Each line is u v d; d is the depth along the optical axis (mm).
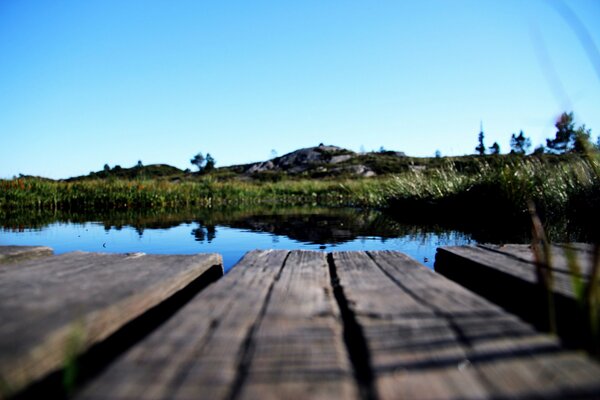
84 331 1208
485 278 2143
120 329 1436
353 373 968
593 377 892
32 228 6520
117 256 2455
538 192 6008
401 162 48531
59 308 1347
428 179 10047
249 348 1075
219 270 2678
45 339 1073
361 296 1579
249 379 915
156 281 1776
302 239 4996
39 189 12523
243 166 65688
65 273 1950
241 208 12008
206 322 1278
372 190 14594
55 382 1094
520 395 832
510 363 960
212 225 6875
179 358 1012
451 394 845
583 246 2615
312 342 1118
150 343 1104
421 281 1849
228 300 1543
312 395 856
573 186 5578
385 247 4273
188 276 2082
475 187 7340
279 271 2129
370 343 1091
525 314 1759
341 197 17703
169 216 8945
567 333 1464
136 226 6773
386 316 1307
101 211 10828
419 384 884
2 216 9047
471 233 5160
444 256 2734
